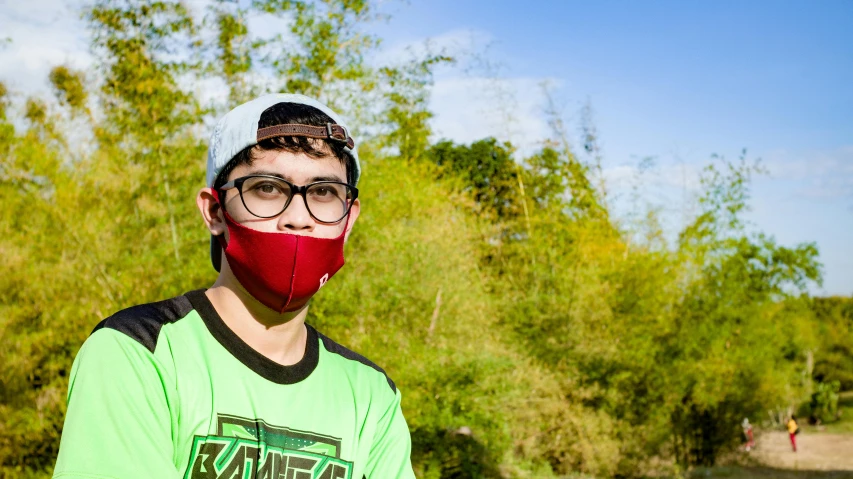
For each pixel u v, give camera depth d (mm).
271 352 1329
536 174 17234
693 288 15391
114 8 7629
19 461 9242
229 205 1285
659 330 14758
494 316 14273
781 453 21203
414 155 13070
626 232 15758
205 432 1207
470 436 11383
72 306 8188
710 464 17125
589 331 14711
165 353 1215
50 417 9070
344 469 1356
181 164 7992
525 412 13289
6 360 8430
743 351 16531
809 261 16609
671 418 15797
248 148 1274
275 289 1261
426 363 9297
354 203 1424
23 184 8062
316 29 8133
